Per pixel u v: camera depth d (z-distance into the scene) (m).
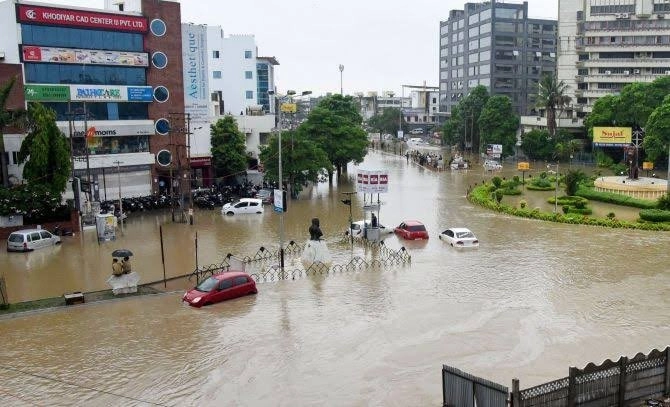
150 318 27.38
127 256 31.89
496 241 44.06
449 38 174.25
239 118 83.50
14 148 51.69
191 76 79.88
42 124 47.34
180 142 66.31
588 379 16.91
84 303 29.73
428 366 21.72
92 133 53.81
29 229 44.47
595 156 100.56
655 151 79.81
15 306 29.28
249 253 40.97
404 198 66.88
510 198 66.94
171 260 39.03
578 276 33.78
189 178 58.47
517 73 150.25
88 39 58.94
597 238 44.59
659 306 28.17
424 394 19.55
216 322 26.69
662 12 108.44
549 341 23.95
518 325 25.81
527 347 23.36
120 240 45.56
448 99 176.50
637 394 17.69
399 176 89.44
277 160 66.44
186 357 22.73
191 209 52.56
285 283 33.34
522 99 151.62
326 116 79.38
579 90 115.00
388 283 33.00
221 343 24.12
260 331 25.47
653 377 17.91
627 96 92.06
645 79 110.25
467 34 161.25
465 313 27.52
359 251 41.78
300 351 23.23
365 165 107.50
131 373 21.38
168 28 63.97
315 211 58.53
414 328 25.64
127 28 60.97
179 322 26.73
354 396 19.50
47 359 22.66
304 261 38.66
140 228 50.47
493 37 147.50
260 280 34.06
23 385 20.47
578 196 64.56
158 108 64.56
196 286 30.83
